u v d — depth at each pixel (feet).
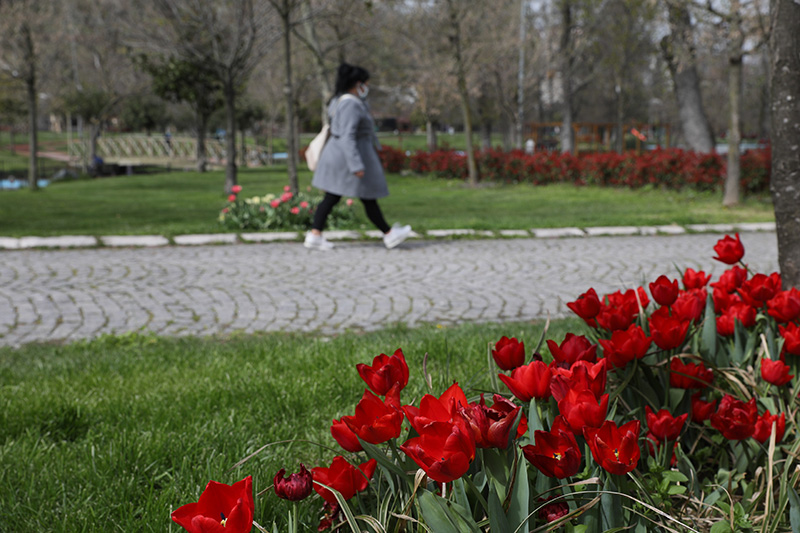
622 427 4.48
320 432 9.52
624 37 67.36
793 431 6.69
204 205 52.80
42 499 7.39
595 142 113.70
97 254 26.20
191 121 154.30
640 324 7.27
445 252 27.45
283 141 205.46
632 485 5.05
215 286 21.18
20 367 12.87
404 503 4.99
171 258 25.61
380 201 53.31
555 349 5.90
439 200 54.39
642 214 40.47
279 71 108.17
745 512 5.76
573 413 4.47
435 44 78.18
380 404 4.65
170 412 10.09
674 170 55.83
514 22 88.69
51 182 103.24
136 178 94.48
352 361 12.41
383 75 98.17
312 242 27.66
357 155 26.13
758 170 48.65
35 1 77.92
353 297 19.85
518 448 4.83
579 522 4.71
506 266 24.63
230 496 3.91
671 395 6.68
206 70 62.59
